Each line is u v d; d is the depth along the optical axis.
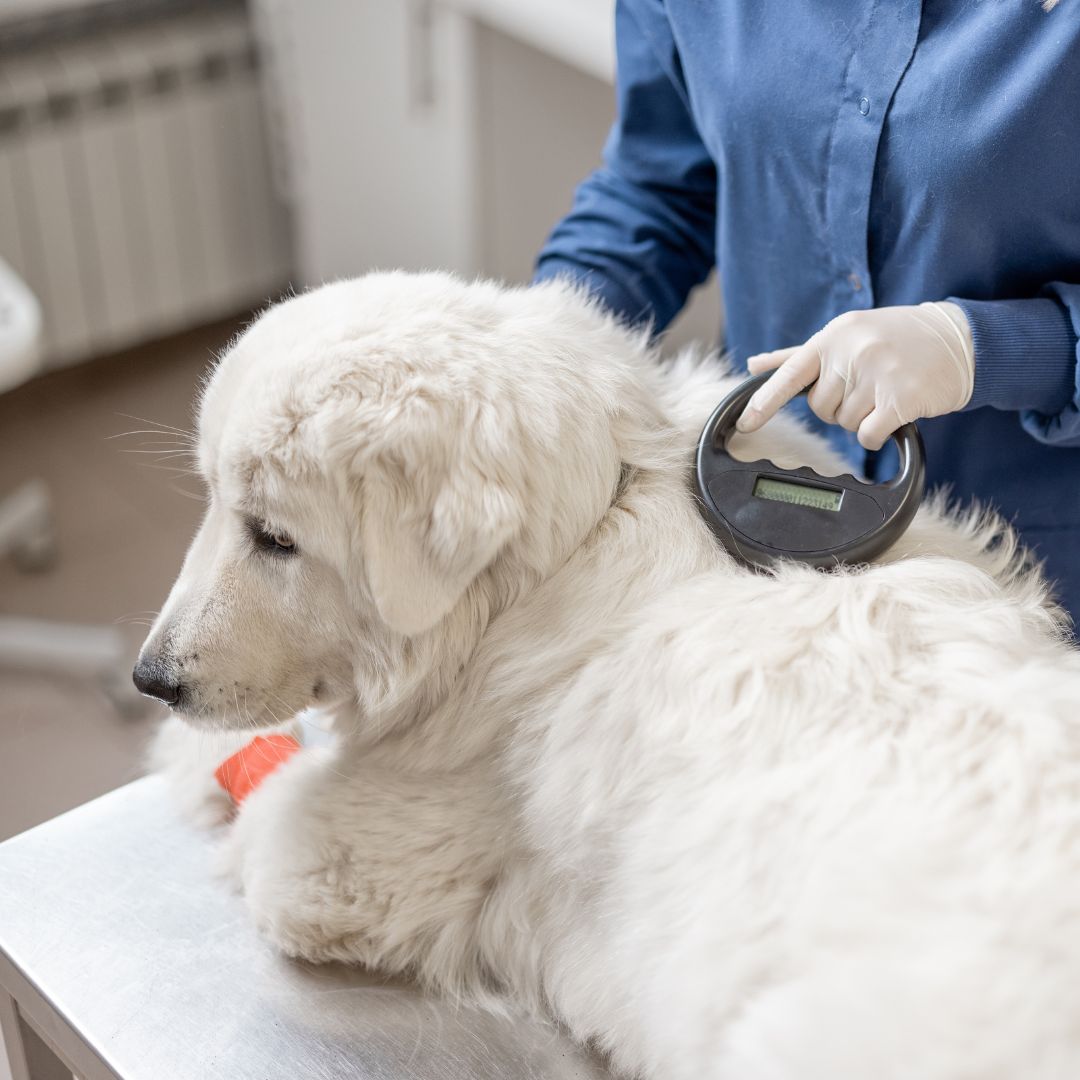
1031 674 0.98
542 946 1.10
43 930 1.14
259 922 1.13
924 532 1.17
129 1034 1.05
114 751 2.67
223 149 3.55
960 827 0.90
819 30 1.25
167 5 3.41
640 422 1.15
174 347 3.77
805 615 1.03
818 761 0.95
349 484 1.04
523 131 3.13
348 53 3.16
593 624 1.08
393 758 1.17
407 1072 1.04
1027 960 0.84
